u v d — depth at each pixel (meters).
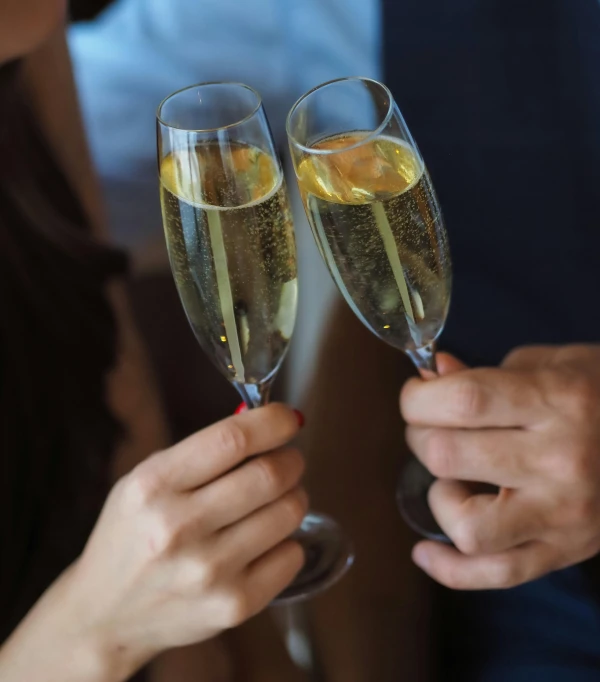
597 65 1.12
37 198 1.08
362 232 0.74
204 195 0.73
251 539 0.76
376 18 1.62
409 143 0.74
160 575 0.76
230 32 1.73
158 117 0.74
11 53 0.90
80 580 0.80
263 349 0.77
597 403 0.79
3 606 0.93
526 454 0.79
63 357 1.01
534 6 1.18
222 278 0.74
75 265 1.07
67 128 1.14
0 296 0.99
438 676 0.89
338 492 0.95
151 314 1.20
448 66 1.23
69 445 0.98
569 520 0.79
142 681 0.91
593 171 1.11
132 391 1.04
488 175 1.14
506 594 0.93
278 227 0.75
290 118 0.74
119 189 1.55
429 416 0.80
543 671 0.89
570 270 1.10
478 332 1.08
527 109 1.16
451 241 1.14
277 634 0.91
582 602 0.91
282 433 0.76
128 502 0.77
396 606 0.90
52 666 0.80
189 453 0.76
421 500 0.90
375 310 0.76
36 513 0.95
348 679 0.88
